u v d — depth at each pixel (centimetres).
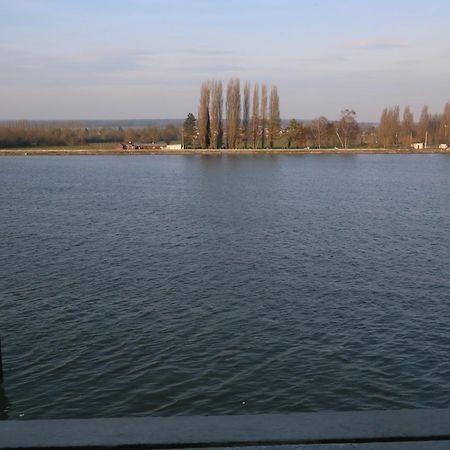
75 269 2250
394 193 5234
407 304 1798
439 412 349
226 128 11200
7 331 1561
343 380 1259
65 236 2977
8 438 328
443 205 4359
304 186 5816
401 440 324
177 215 3756
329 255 2509
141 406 1158
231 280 2083
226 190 5372
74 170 7988
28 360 1373
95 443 322
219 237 2950
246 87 11038
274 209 4072
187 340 1494
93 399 1186
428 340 1490
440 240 2895
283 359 1370
